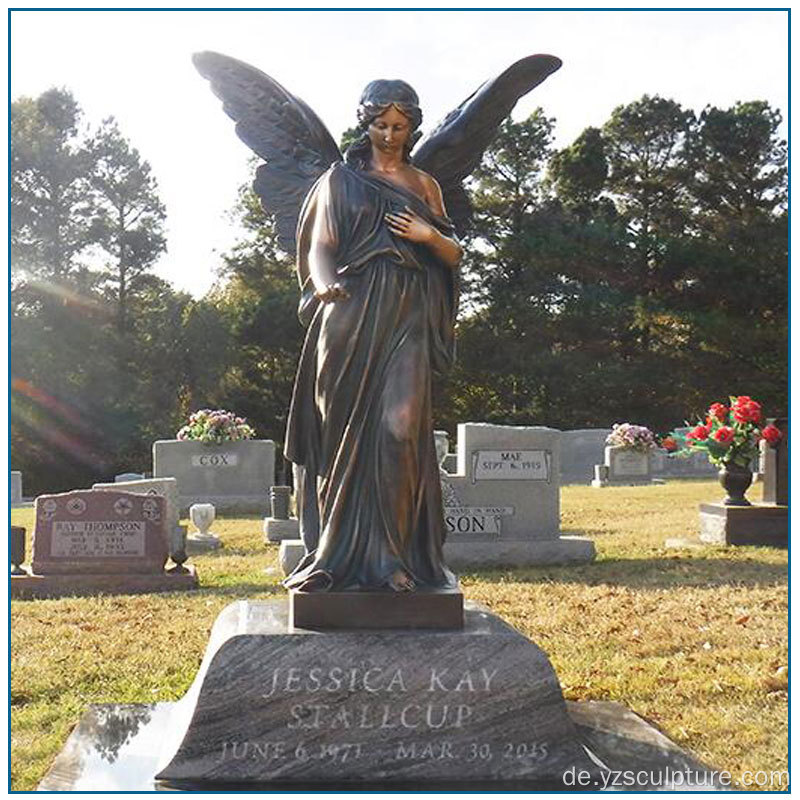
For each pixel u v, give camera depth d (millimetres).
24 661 7559
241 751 4477
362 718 4527
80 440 34812
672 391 38375
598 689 6672
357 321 4910
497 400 39062
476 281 40219
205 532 15055
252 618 4977
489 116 5570
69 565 11234
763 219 39719
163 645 8086
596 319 38812
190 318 35531
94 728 5309
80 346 35781
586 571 12055
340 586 4809
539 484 13016
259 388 36656
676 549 13625
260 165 5672
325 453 4996
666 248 39375
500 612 9352
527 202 42125
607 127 43500
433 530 5070
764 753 5590
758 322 38844
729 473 14156
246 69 5668
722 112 41719
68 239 38344
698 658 7609
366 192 5012
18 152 37406
